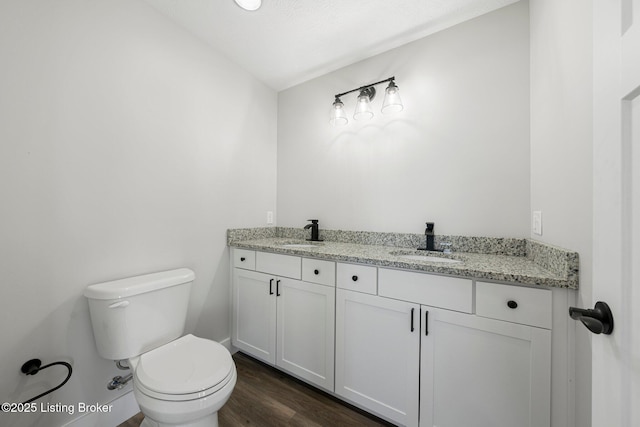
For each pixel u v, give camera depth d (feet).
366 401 4.17
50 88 3.49
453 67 5.04
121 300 3.65
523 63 4.43
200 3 4.56
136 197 4.45
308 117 7.05
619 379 1.42
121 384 3.96
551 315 2.93
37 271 3.41
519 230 4.47
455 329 3.50
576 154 2.76
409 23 4.99
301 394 4.82
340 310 4.48
